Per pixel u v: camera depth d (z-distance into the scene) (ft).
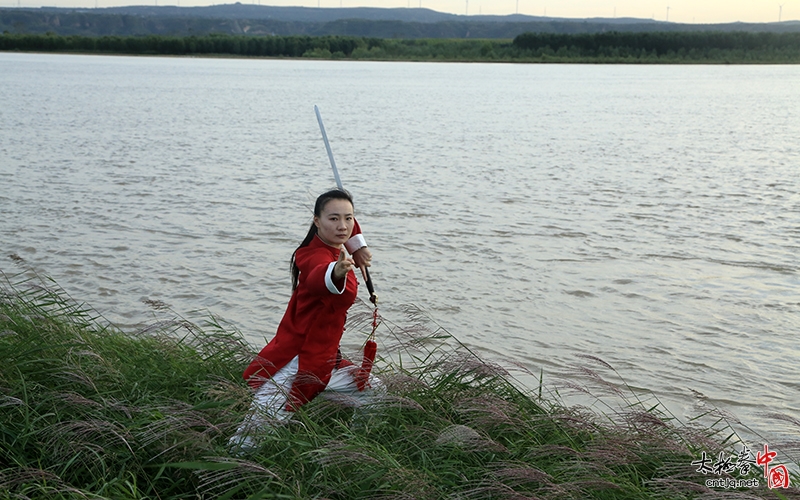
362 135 80.79
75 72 217.15
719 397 19.43
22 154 59.67
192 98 134.00
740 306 26.11
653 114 115.34
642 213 40.96
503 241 34.42
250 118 99.40
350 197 14.24
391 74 255.09
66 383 14.29
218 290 26.84
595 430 14.60
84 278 27.71
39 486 11.48
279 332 14.44
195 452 12.39
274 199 43.57
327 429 13.71
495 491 12.23
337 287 13.30
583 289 27.73
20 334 16.53
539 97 152.05
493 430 14.24
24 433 12.69
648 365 21.33
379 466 12.10
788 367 21.27
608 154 67.26
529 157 64.59
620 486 12.31
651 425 14.34
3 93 131.64
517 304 26.04
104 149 64.28
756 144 76.18
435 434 13.64
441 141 76.07
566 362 21.45
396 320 24.14
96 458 12.36
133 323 23.48
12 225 35.24
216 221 37.37
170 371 15.87
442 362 16.22
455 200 44.09
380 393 14.49
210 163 57.93
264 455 12.63
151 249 31.86
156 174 51.88
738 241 34.86
